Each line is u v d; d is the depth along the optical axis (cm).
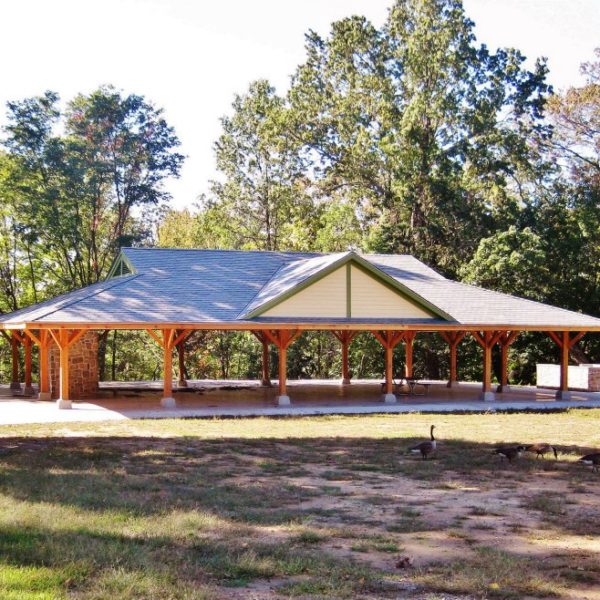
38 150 4416
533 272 3831
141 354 4978
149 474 1187
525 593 649
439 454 1437
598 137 4331
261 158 5262
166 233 5591
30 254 4622
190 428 1833
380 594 641
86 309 2256
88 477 1130
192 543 770
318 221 4941
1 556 689
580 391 3066
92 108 4559
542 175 4262
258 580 670
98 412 2177
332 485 1123
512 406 2422
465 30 4197
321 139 4469
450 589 653
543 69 4231
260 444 1559
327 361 4706
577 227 4056
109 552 716
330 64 4519
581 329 2622
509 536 838
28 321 2134
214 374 5031
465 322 2544
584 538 834
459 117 4078
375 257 3139
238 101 5288
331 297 2491
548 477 1206
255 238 5350
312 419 2075
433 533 845
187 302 2428
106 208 5019
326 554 748
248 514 909
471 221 4003
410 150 4047
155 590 618
